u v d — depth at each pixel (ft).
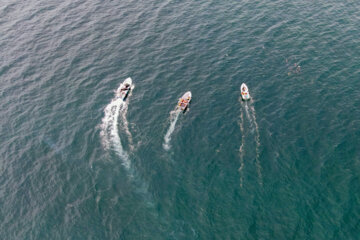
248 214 178.81
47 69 293.84
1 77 287.89
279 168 200.54
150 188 196.24
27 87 276.82
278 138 219.20
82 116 247.29
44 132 237.25
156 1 379.76
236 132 225.97
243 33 318.45
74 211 188.14
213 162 207.92
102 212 186.29
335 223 171.32
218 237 170.50
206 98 255.09
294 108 239.71
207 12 353.31
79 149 223.10
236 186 192.85
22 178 208.13
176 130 231.09
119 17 356.38
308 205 180.24
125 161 212.64
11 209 191.93
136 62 295.89
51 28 345.10
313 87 255.29
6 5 383.86
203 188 193.67
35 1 390.42
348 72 265.54
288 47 296.51
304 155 206.69
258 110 240.94
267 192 188.34
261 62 283.18
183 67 286.46
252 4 360.07
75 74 286.87
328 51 288.10
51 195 197.36
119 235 175.63
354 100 241.55
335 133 219.00
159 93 262.88
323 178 192.85
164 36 324.39
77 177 205.77
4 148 227.61
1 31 343.05
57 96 266.36
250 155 209.77
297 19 331.36
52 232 179.63
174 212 183.21
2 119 249.55
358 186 186.91
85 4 381.40
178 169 205.67
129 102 255.91
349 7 342.85
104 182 201.36
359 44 292.61
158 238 172.65
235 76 272.51
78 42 324.19
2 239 178.81
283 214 177.27
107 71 288.10
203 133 227.61
